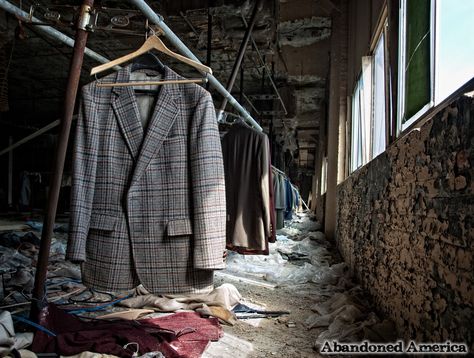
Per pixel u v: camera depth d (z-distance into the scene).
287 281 3.83
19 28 1.76
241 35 5.03
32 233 4.95
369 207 3.06
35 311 1.67
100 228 1.44
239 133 3.04
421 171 1.64
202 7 4.39
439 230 1.40
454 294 1.24
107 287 1.43
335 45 6.32
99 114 1.52
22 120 11.67
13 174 11.52
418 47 1.98
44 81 8.43
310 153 19.08
